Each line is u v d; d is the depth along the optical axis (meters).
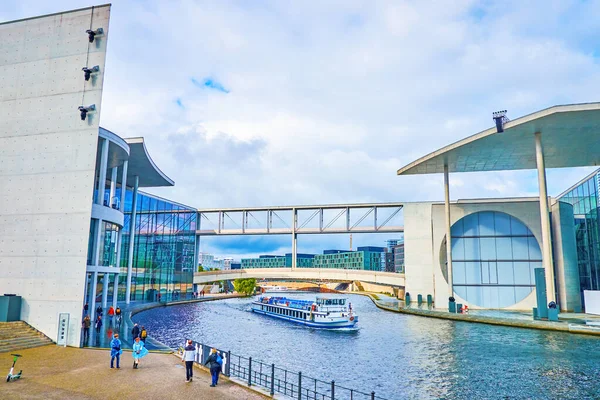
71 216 32.41
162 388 18.48
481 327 44.59
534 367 26.47
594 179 58.94
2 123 35.12
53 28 35.50
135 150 54.56
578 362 27.56
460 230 62.09
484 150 55.94
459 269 61.31
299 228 98.62
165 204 80.69
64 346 28.77
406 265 77.56
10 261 32.88
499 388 22.28
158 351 27.14
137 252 71.00
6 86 35.59
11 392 17.42
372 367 27.33
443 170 65.81
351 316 46.06
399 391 21.91
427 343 35.66
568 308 55.84
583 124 46.44
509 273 59.66
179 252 85.75
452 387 22.53
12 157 34.41
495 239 60.78
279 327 49.81
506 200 61.00
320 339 39.62
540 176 48.59
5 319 30.73
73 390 17.92
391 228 92.81
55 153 33.59
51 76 34.88
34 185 33.56
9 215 33.59
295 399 17.64
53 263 32.03
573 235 59.69
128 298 64.38
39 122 34.44
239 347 35.03
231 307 77.19
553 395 21.09
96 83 33.78
